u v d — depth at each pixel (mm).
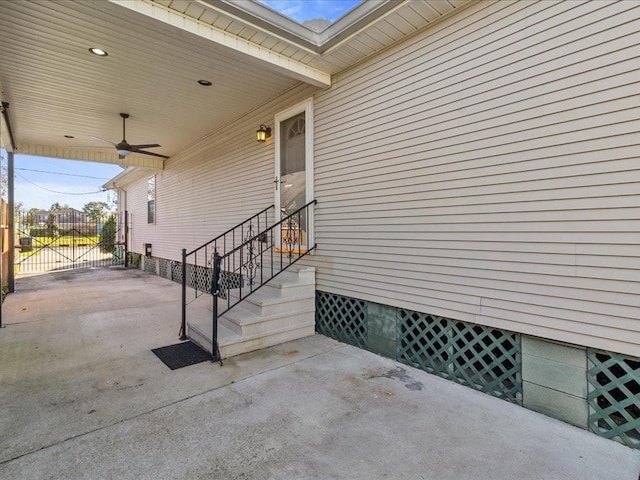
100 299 6648
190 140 7359
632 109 2072
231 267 6191
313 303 4305
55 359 3500
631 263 2080
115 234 16922
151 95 4863
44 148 7797
